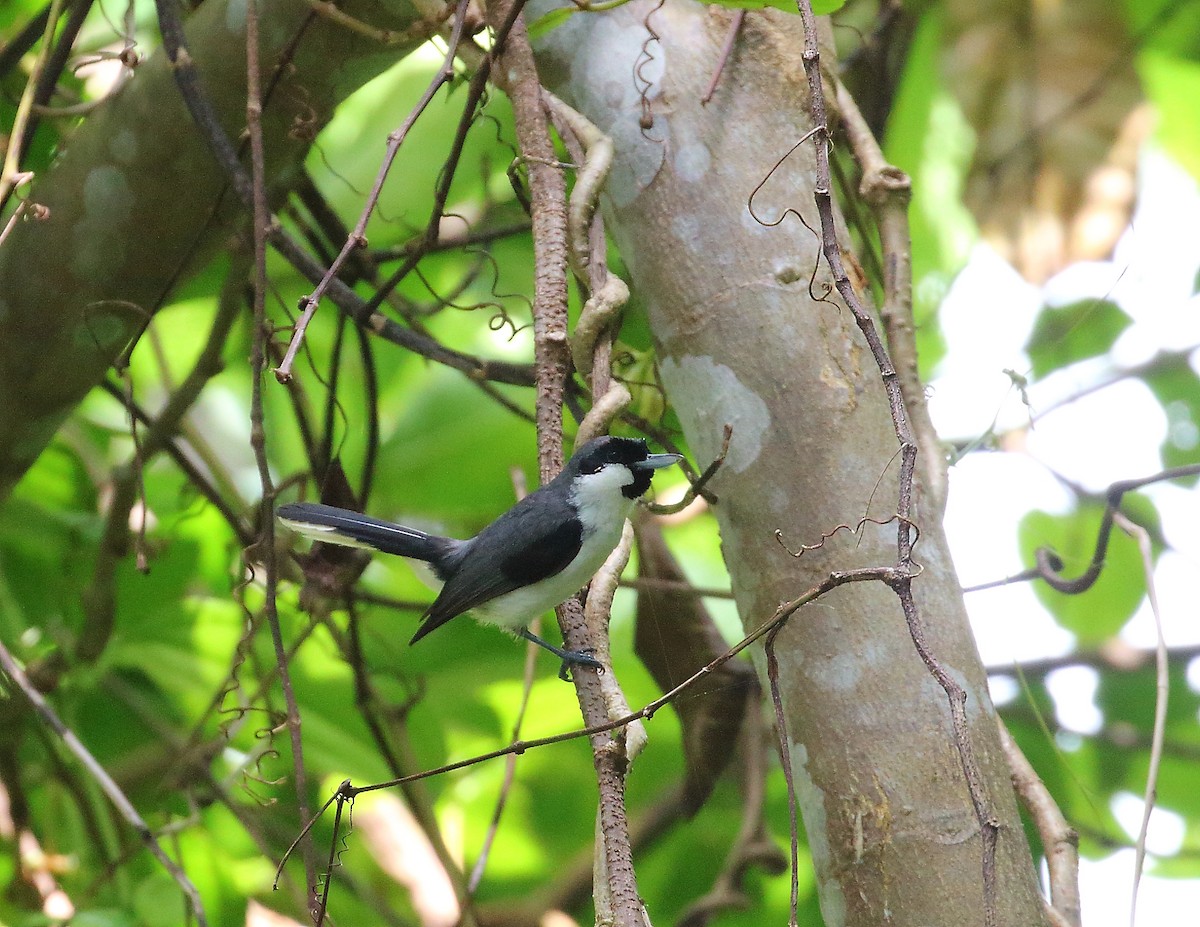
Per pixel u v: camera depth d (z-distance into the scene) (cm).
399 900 1271
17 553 1184
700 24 801
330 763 1186
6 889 992
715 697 955
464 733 1351
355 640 1030
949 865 614
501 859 1448
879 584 667
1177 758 1445
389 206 1189
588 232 746
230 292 1000
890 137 1309
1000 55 1161
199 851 1159
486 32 934
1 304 907
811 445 700
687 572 1422
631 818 1430
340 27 845
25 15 1234
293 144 911
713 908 1080
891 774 634
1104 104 1141
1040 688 1412
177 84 796
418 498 1351
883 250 841
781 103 778
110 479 1188
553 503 932
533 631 1019
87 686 1112
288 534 1041
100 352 930
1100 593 1437
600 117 796
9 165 808
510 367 899
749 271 737
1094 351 1418
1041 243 1138
